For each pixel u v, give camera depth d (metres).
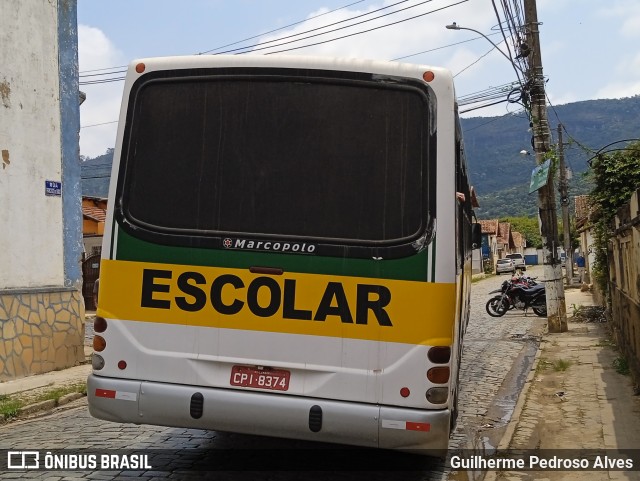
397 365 5.18
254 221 5.46
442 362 5.16
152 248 5.55
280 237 5.40
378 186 5.37
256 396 5.25
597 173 15.61
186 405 5.33
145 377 5.47
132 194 5.65
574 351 14.34
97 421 8.32
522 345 16.27
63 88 12.20
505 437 7.88
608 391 10.19
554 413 9.08
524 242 113.44
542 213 17.78
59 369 12.02
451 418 5.48
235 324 5.38
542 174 17.28
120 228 5.62
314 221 5.39
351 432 5.13
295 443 7.16
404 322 5.20
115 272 5.60
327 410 5.15
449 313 5.21
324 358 5.25
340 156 5.44
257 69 5.60
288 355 5.30
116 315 5.56
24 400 9.41
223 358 5.37
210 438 7.32
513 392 10.84
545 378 11.55
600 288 20.19
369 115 5.45
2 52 10.85
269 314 5.35
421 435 5.07
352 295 5.27
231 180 5.54
